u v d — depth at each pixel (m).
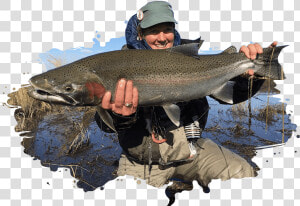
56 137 1.43
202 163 0.92
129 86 0.72
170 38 0.91
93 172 1.12
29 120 1.60
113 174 1.11
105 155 1.26
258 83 0.88
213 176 0.90
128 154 0.93
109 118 0.76
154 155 0.90
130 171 0.94
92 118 1.74
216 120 1.67
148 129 0.88
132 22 0.94
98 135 1.50
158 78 0.76
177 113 0.79
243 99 0.91
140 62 0.76
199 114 0.92
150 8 0.88
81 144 1.34
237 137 1.43
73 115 1.77
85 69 0.73
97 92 0.73
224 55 0.85
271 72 0.85
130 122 0.81
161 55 0.79
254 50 0.83
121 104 0.73
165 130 0.88
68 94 0.72
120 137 0.91
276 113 1.67
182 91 0.79
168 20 0.86
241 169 0.89
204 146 0.96
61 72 0.72
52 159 1.21
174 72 0.78
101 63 0.74
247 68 0.85
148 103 0.78
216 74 0.82
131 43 0.94
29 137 1.41
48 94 0.73
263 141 1.35
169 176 0.93
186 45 0.80
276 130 1.48
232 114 1.76
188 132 0.91
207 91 0.83
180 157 0.88
